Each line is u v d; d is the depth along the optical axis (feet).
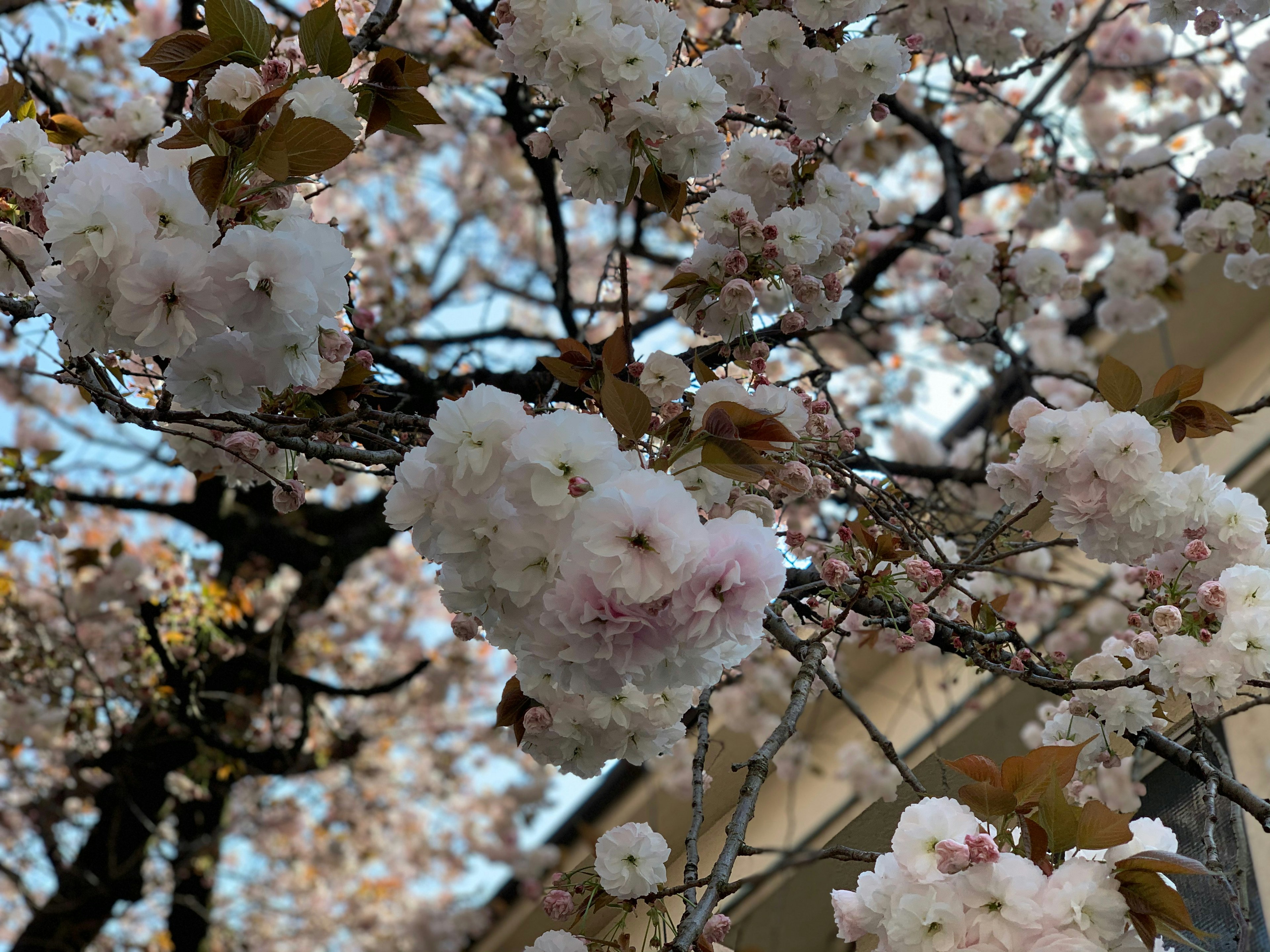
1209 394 6.06
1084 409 2.71
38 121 3.52
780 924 5.12
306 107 2.41
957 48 4.58
